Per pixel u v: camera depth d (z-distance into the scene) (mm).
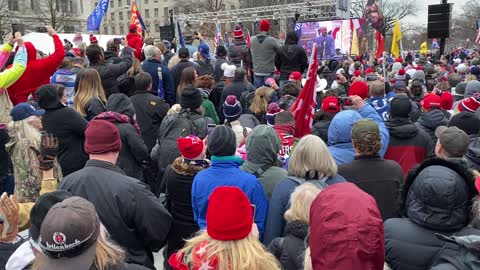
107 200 2885
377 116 4910
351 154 4109
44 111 4730
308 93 4980
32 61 5543
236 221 2033
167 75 7449
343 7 23219
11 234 2723
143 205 2949
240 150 4734
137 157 4676
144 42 10969
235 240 2039
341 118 4172
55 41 5789
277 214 3303
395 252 2471
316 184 3262
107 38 22297
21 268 2227
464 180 2381
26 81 5523
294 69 8656
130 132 4652
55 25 57312
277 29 34156
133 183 2994
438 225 2344
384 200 3539
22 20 58125
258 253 2041
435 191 2316
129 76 6914
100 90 5613
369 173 3602
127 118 4785
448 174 2350
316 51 4949
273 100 6465
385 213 3523
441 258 2285
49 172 3459
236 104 5230
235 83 7594
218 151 3406
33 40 20469
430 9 20062
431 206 2346
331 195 1730
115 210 2881
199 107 5344
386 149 4520
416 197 2422
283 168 4145
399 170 3621
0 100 5102
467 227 2402
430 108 5273
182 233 3834
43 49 20453
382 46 14914
